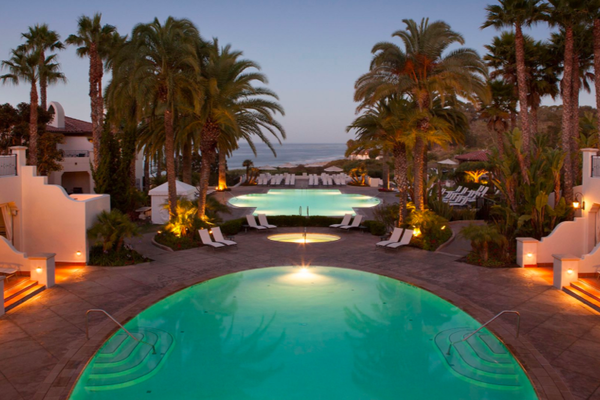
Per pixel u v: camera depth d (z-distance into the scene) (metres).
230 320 10.80
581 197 15.12
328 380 8.10
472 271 14.36
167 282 13.27
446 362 8.66
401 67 18.08
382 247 17.66
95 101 25.42
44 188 14.81
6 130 27.72
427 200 22.73
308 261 15.79
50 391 7.28
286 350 9.25
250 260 15.91
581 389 7.35
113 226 15.18
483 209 23.94
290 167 72.88
